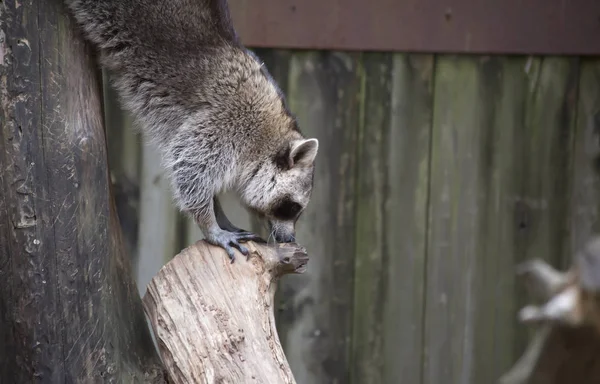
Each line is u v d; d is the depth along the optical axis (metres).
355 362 7.19
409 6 6.73
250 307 4.61
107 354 4.44
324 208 6.95
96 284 4.39
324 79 6.83
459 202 7.08
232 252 4.87
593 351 1.97
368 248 7.07
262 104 5.89
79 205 4.32
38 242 4.21
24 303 4.23
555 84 6.98
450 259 7.14
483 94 6.97
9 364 4.30
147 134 5.71
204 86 5.61
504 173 7.08
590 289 1.97
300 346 7.11
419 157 7.01
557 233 7.14
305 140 6.02
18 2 4.17
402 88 6.91
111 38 5.12
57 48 4.37
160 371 4.83
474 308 7.21
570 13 6.80
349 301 7.11
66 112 4.35
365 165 6.97
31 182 4.20
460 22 6.77
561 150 7.07
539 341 2.13
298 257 4.98
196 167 5.67
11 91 4.17
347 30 6.71
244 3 6.57
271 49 6.74
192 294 4.61
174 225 6.88
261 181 6.07
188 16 5.51
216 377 4.34
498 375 7.27
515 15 6.79
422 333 7.22
